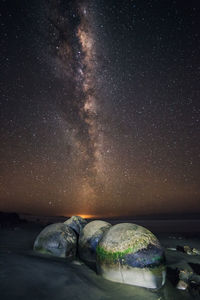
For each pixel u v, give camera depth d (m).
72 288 3.56
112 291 3.70
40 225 11.30
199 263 5.75
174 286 4.23
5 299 2.91
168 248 7.32
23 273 3.76
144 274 3.91
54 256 5.22
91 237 5.38
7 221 11.31
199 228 13.47
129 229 4.41
